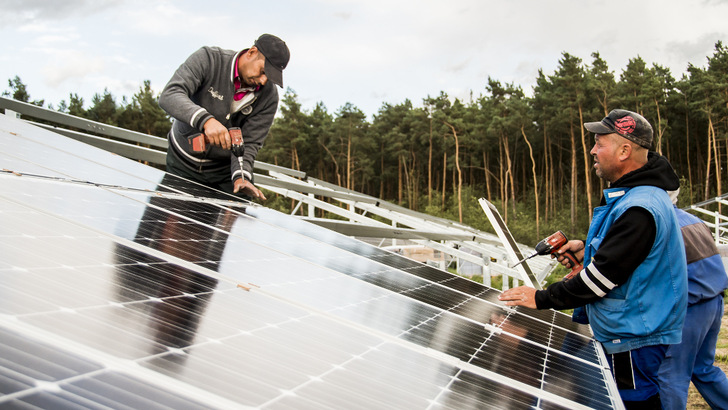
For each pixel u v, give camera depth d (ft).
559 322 13.60
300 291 7.75
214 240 9.01
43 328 3.31
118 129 29.35
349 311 7.66
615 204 10.53
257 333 5.22
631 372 10.12
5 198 6.40
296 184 37.04
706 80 188.65
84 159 13.80
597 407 6.84
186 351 4.03
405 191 247.91
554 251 13.46
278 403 3.77
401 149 235.61
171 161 17.69
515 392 6.41
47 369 2.84
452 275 17.08
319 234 15.53
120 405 2.81
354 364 5.44
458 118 221.87
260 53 15.72
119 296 4.57
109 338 3.62
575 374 8.35
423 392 5.31
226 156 17.35
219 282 6.59
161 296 5.10
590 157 198.90
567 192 216.95
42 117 26.73
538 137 217.77
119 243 6.48
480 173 250.37
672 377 11.55
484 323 10.39
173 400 3.17
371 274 11.66
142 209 9.25
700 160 209.26
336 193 39.88
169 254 6.91
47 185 8.32
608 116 10.98
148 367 3.46
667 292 9.80
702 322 12.46
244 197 18.72
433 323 8.82
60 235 5.75
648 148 10.69
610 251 9.71
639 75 192.75
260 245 10.17
